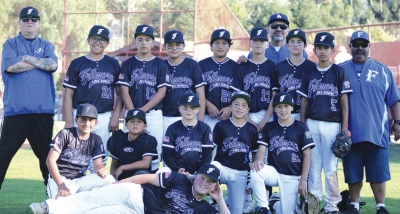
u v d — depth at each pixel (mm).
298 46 6414
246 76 6652
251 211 6504
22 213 5980
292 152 5938
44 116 6531
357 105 6094
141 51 6547
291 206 5957
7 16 31250
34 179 8477
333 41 6148
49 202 5117
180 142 6059
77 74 6469
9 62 6387
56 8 33094
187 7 28562
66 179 5605
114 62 6617
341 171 9914
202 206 5219
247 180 6211
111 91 6535
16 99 6395
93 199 5156
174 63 6746
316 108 6086
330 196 6031
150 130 6504
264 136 6090
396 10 43125
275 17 7195
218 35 6770
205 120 6875
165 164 6113
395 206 6777
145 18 23156
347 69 6234
